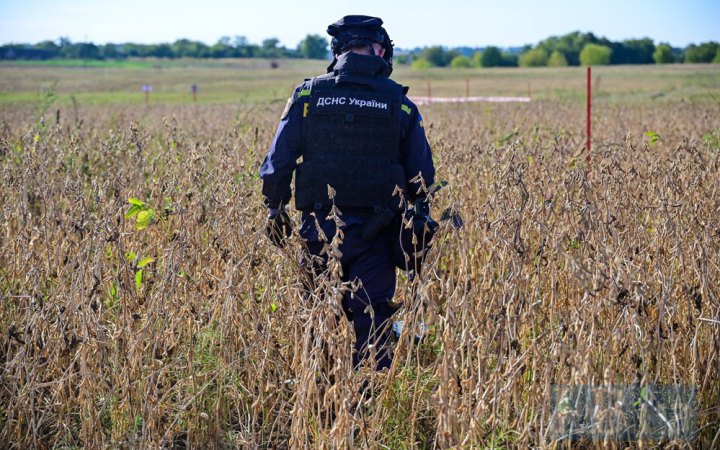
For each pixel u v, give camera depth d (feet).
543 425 15.78
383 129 19.20
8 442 17.79
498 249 18.04
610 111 82.43
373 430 16.38
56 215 22.52
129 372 17.72
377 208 19.15
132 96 241.35
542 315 18.79
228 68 591.78
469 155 28.76
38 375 17.95
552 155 28.09
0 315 21.06
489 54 653.30
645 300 16.03
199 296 19.69
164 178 25.61
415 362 20.45
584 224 17.95
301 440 16.29
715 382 17.24
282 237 19.67
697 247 18.85
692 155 24.63
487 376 17.38
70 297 18.24
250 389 18.42
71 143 30.30
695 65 453.17
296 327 17.72
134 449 17.15
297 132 19.56
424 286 16.01
